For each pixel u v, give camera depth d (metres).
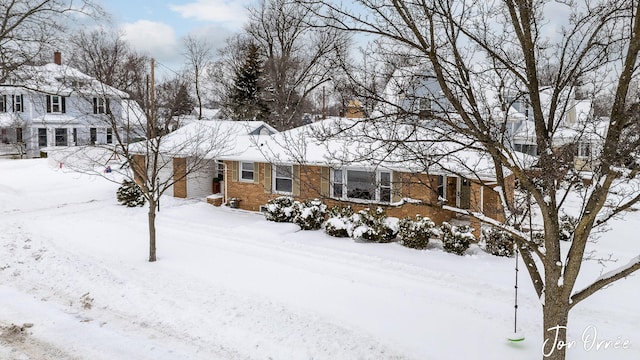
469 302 9.45
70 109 36.59
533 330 8.13
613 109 5.16
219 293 9.58
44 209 18.20
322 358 7.10
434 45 5.72
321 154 16.30
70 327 7.97
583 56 6.15
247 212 18.78
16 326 7.93
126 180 18.97
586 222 5.29
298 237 14.71
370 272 11.29
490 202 14.06
